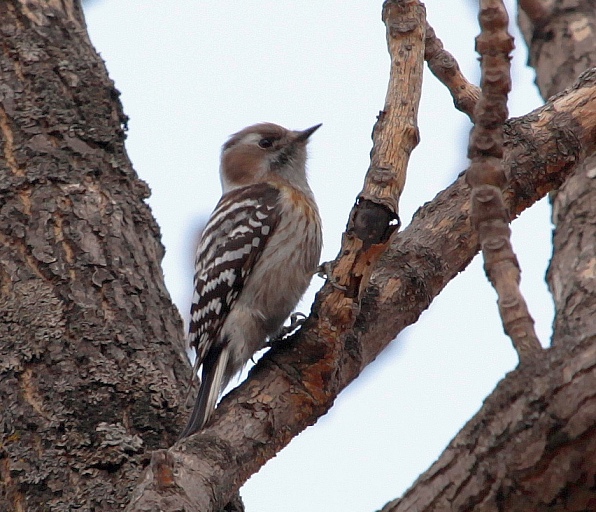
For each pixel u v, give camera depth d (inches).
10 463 349.7
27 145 424.8
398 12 348.8
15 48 452.1
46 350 372.8
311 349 339.3
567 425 247.8
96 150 437.1
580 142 391.9
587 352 248.7
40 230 402.9
